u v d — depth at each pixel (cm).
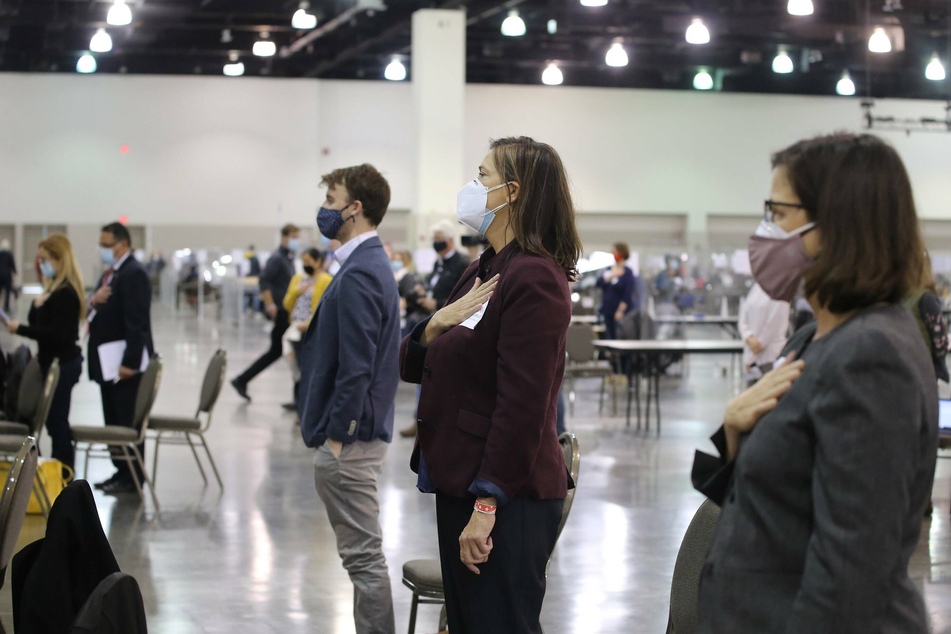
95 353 625
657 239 2450
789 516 151
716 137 2441
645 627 411
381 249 335
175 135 2402
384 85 2419
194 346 1628
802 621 142
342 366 319
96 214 2391
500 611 235
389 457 770
